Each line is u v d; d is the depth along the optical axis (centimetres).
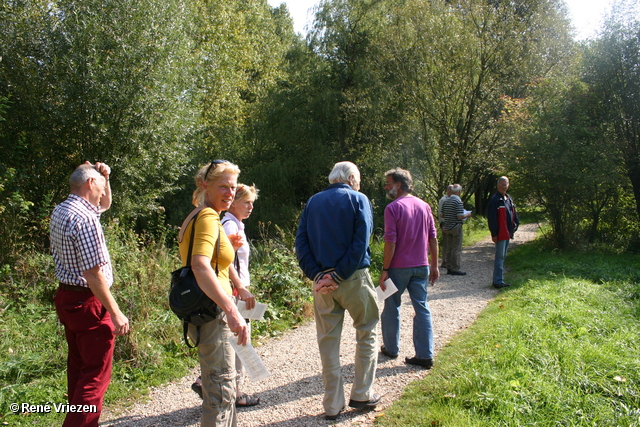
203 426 267
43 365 427
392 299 441
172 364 451
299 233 346
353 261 315
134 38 1120
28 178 1027
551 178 1108
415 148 1573
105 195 345
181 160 1288
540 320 481
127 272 575
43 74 1077
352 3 1816
